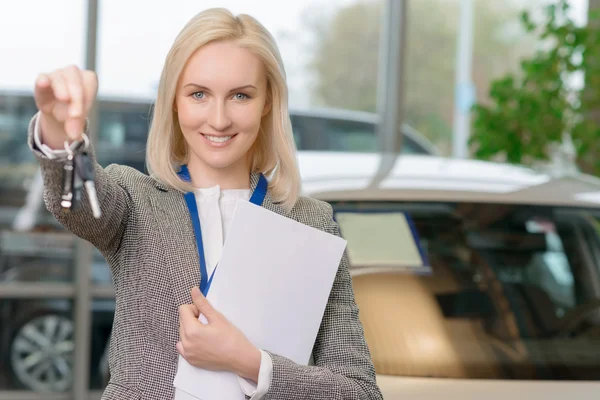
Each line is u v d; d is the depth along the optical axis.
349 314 2.04
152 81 6.41
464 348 3.03
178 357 1.84
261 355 1.80
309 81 6.96
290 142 2.03
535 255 3.37
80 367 6.28
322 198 3.37
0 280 6.22
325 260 1.91
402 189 3.51
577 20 7.07
